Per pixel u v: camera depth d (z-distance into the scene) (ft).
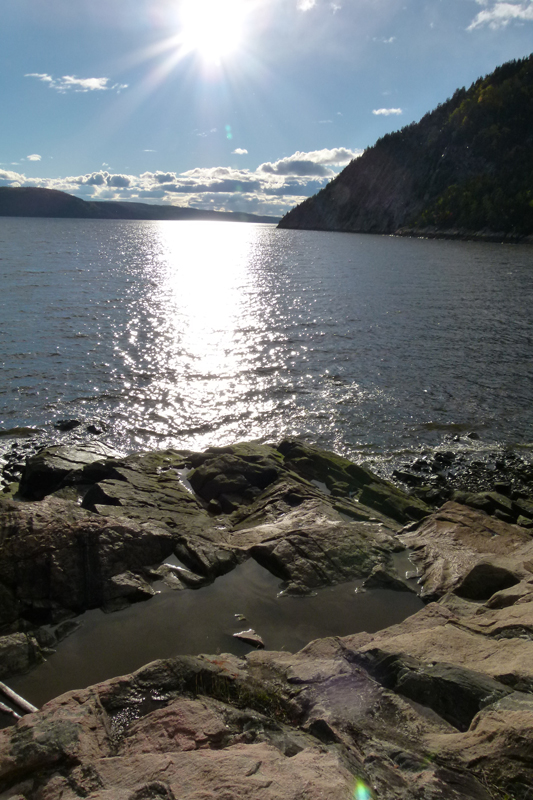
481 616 23.89
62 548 27.94
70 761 13.53
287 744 14.15
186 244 475.72
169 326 117.39
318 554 31.40
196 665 18.69
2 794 12.64
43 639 24.36
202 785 11.57
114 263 256.11
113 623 25.95
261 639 25.05
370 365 91.09
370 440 63.57
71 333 106.52
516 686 16.14
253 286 188.55
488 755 12.67
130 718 16.46
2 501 30.76
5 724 19.13
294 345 103.81
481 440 64.23
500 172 627.05
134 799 11.00
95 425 64.95
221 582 29.55
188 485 46.11
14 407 69.56
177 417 68.80
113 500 38.06
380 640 22.50
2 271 197.98
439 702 16.10
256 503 41.60
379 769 12.62
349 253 375.45
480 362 92.84
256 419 68.85
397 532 38.09
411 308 143.54
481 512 40.11
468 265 274.16
